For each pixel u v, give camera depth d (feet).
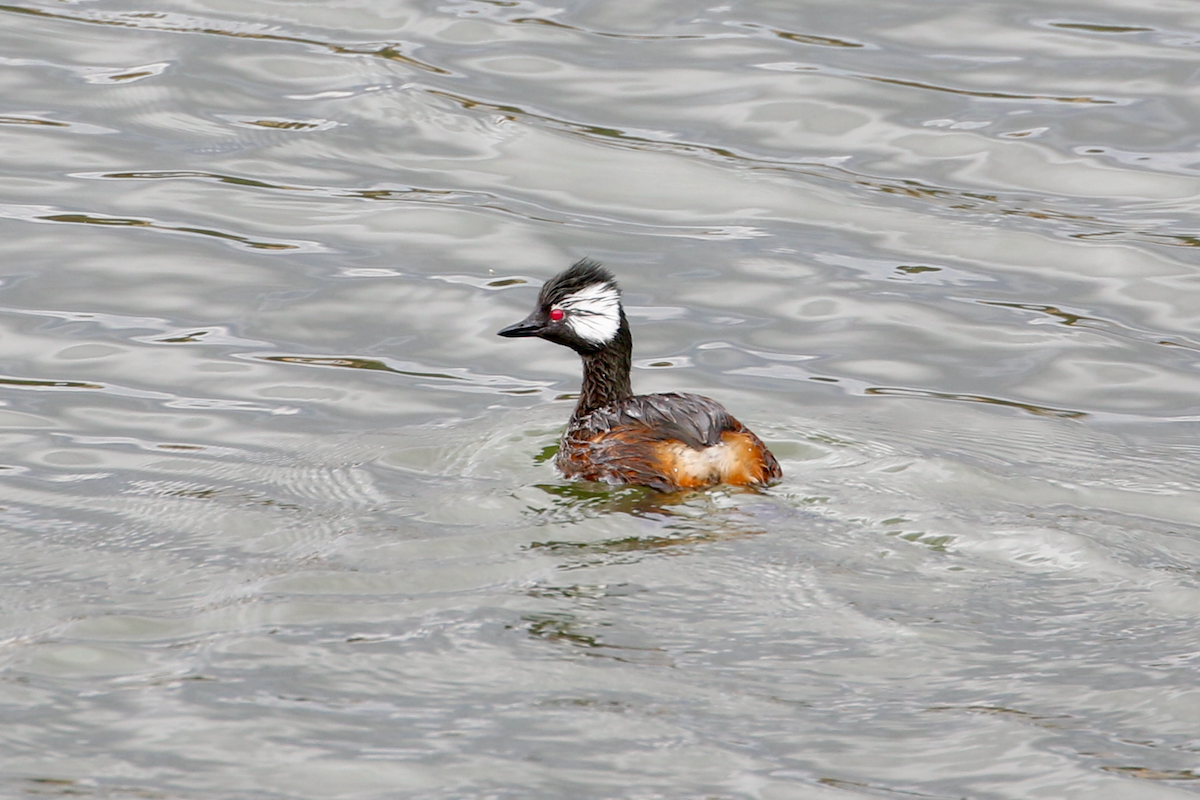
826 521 37.86
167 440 46.01
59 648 31.17
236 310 55.67
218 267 58.59
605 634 31.55
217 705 28.81
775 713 28.55
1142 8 81.87
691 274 59.00
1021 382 51.44
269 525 38.73
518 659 30.45
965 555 35.83
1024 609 32.94
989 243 61.41
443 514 39.11
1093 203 64.13
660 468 40.83
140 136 68.85
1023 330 55.16
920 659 30.60
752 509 38.81
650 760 27.07
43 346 52.47
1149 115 70.38
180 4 82.53
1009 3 82.74
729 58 76.43
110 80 73.72
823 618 32.35
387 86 73.51
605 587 33.71
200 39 78.28
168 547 37.32
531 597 33.24
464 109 71.72
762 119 70.85
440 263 59.41
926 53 77.05
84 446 45.32
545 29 80.28
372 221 62.49
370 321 55.21
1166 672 29.99
